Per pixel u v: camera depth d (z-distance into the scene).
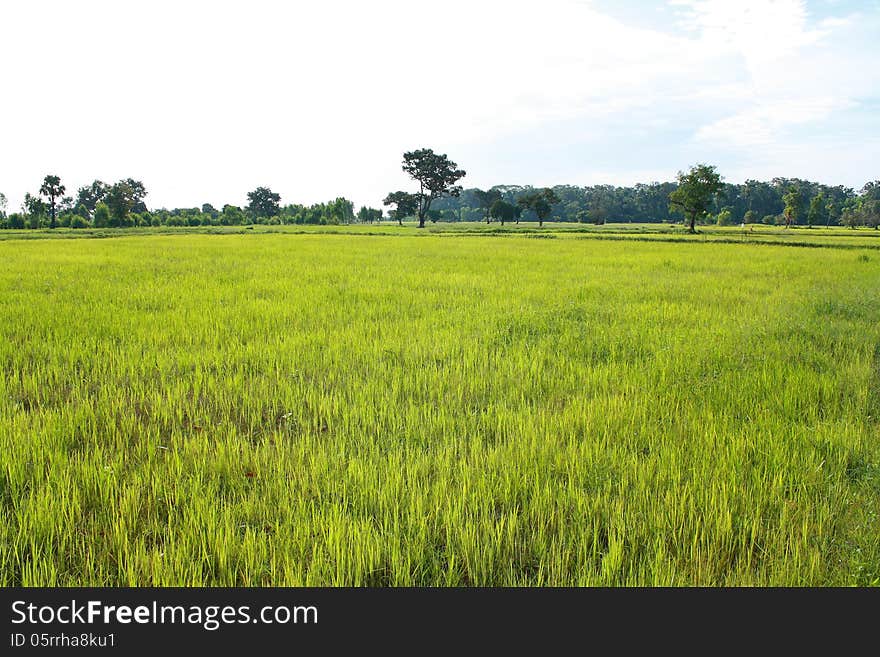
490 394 6.55
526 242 38.56
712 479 4.42
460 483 4.29
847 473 4.70
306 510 3.86
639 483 4.30
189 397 6.41
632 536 3.66
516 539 3.71
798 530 3.78
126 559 3.41
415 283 15.34
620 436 5.27
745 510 3.99
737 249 31.92
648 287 15.17
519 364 7.51
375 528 3.79
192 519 3.70
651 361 7.85
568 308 11.66
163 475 4.38
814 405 6.06
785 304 12.59
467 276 17.09
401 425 5.48
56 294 12.56
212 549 3.53
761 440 5.04
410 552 3.51
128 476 4.38
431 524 3.84
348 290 13.88
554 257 24.73
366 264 20.70
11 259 20.97
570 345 8.77
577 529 3.81
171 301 11.95
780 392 6.50
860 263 22.98
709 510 3.95
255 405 6.13
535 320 10.40
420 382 6.91
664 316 11.16
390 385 6.82
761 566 3.48
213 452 4.81
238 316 10.49
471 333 9.52
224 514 3.78
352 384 6.77
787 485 4.41
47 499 3.87
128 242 34.38
